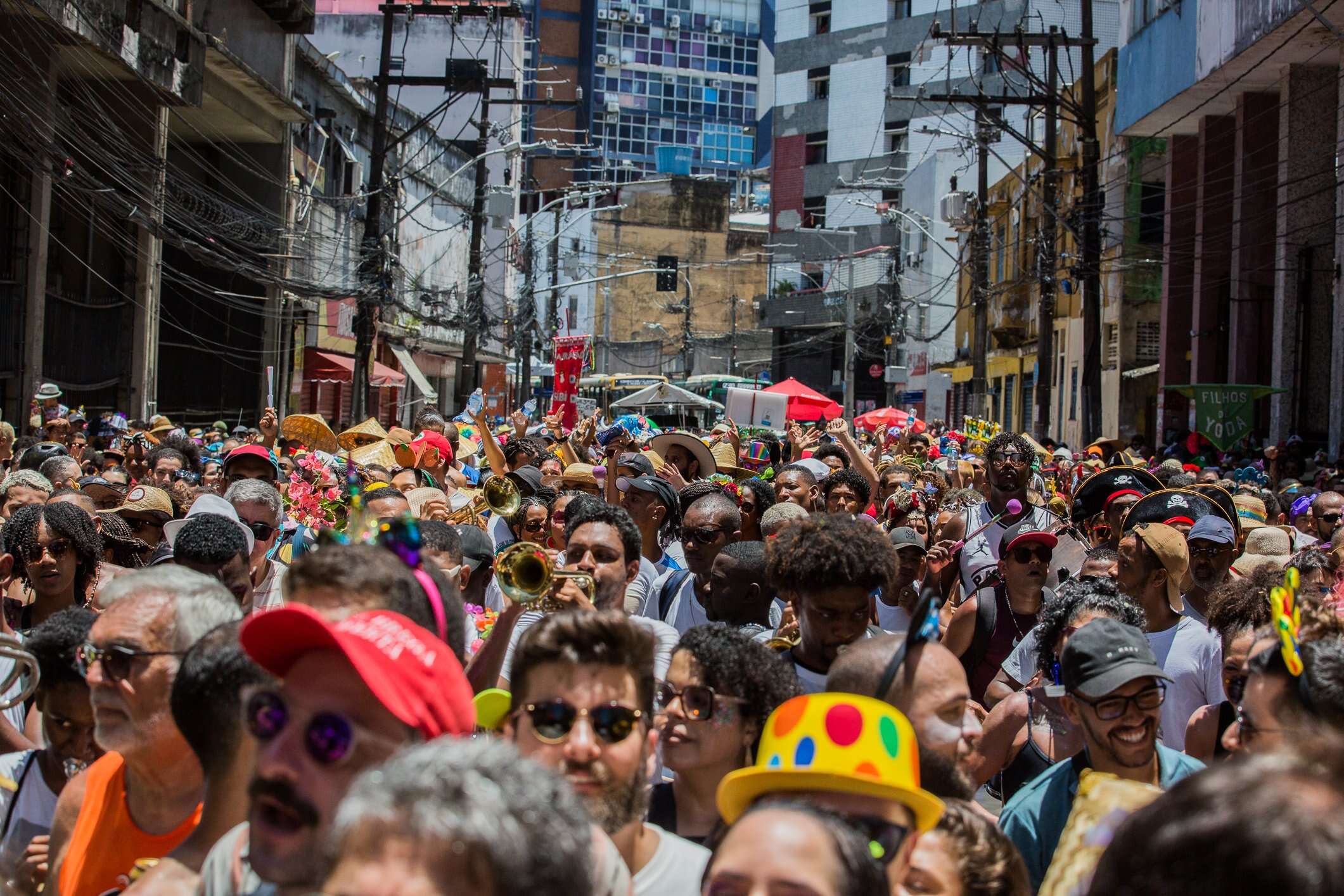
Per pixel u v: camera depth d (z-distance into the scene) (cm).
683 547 722
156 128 2194
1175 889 154
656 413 4994
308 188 3148
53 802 379
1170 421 3050
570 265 8094
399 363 4184
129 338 2328
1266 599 501
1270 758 161
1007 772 490
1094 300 2441
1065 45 2664
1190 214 3102
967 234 5106
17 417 1911
